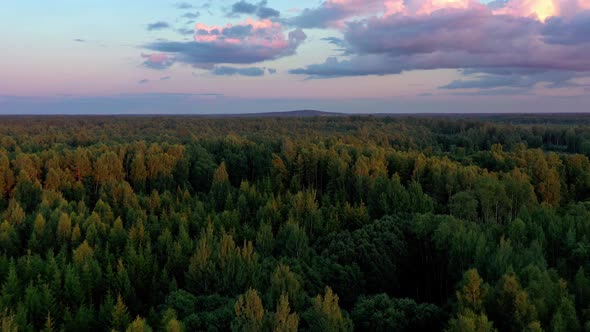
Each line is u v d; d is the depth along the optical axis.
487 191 82.19
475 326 39.75
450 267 59.75
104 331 52.97
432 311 47.44
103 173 117.25
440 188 101.69
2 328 44.91
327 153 126.19
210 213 89.56
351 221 83.50
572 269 57.50
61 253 65.44
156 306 60.84
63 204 88.25
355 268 60.09
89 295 59.44
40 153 131.50
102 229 75.75
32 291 53.00
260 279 57.53
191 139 172.62
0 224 75.69
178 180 124.50
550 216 70.31
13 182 107.81
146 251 67.62
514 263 52.72
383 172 108.62
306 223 82.25
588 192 107.25
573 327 41.31
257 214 88.50
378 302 49.12
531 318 40.94
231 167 135.25
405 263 66.81
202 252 60.59
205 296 55.03
